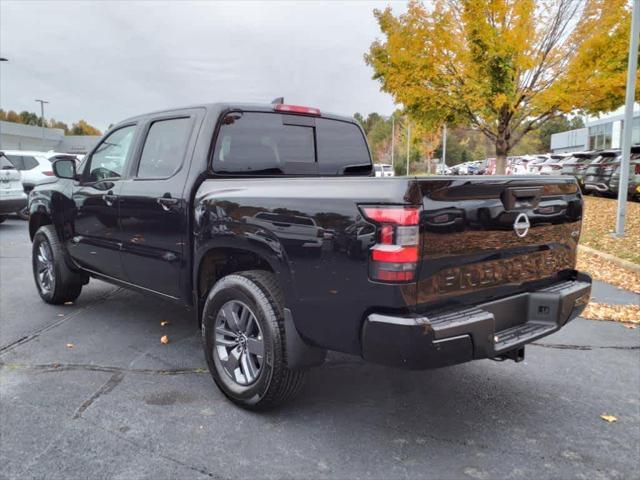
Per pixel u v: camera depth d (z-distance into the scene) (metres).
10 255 8.82
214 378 3.49
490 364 4.23
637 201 16.73
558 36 13.48
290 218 2.95
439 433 3.11
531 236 3.17
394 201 2.52
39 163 13.97
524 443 3.01
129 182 4.30
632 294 6.62
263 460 2.79
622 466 2.79
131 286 4.54
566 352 4.53
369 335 2.61
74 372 3.92
